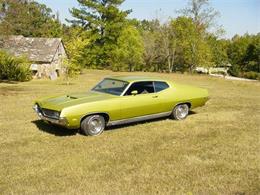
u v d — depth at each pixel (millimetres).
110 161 6719
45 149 7441
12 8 25859
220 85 30531
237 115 11781
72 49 30812
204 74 59438
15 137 8398
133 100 9273
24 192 5270
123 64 60156
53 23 68812
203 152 7375
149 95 9734
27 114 11477
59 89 22359
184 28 60688
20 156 6945
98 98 8859
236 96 18391
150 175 6012
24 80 33844
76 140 8188
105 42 59219
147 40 62469
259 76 65000
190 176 5992
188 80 37312
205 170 6293
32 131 9008
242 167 6496
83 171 6160
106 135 8711
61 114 8094
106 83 9914
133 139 8367
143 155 7117
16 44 35281
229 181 5789
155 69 63375
